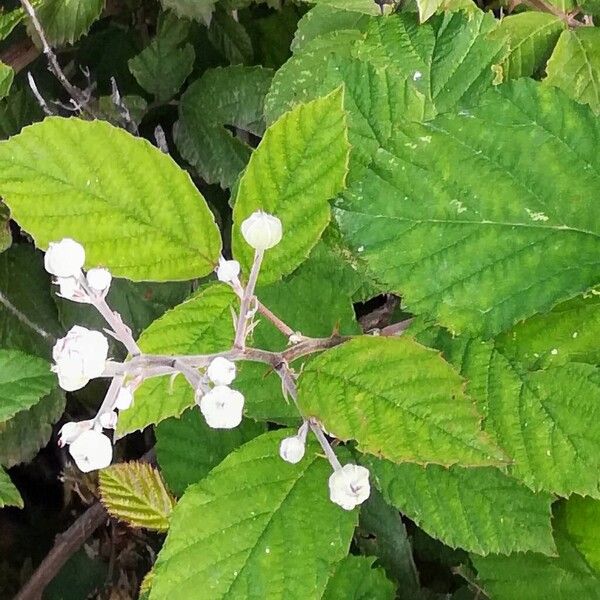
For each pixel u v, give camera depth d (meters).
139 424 0.23
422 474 0.26
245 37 0.39
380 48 0.29
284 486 0.24
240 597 0.23
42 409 0.39
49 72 0.42
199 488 0.23
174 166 0.22
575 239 0.22
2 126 0.40
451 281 0.22
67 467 0.40
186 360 0.19
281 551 0.23
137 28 0.43
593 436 0.23
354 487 0.20
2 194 0.22
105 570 0.40
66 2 0.36
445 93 0.28
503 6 0.33
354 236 0.23
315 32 0.32
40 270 0.41
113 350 0.38
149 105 0.40
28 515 0.43
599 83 0.28
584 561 0.27
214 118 0.38
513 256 0.22
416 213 0.23
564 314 0.23
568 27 0.29
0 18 0.35
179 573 0.23
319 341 0.22
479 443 0.20
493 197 0.23
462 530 0.25
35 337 0.40
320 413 0.21
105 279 0.19
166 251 0.23
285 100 0.31
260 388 0.26
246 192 0.23
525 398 0.24
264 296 0.26
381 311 0.32
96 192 0.22
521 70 0.29
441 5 0.29
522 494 0.25
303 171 0.22
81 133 0.21
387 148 0.23
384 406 0.21
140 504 0.31
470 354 0.24
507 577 0.28
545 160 0.23
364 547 0.32
